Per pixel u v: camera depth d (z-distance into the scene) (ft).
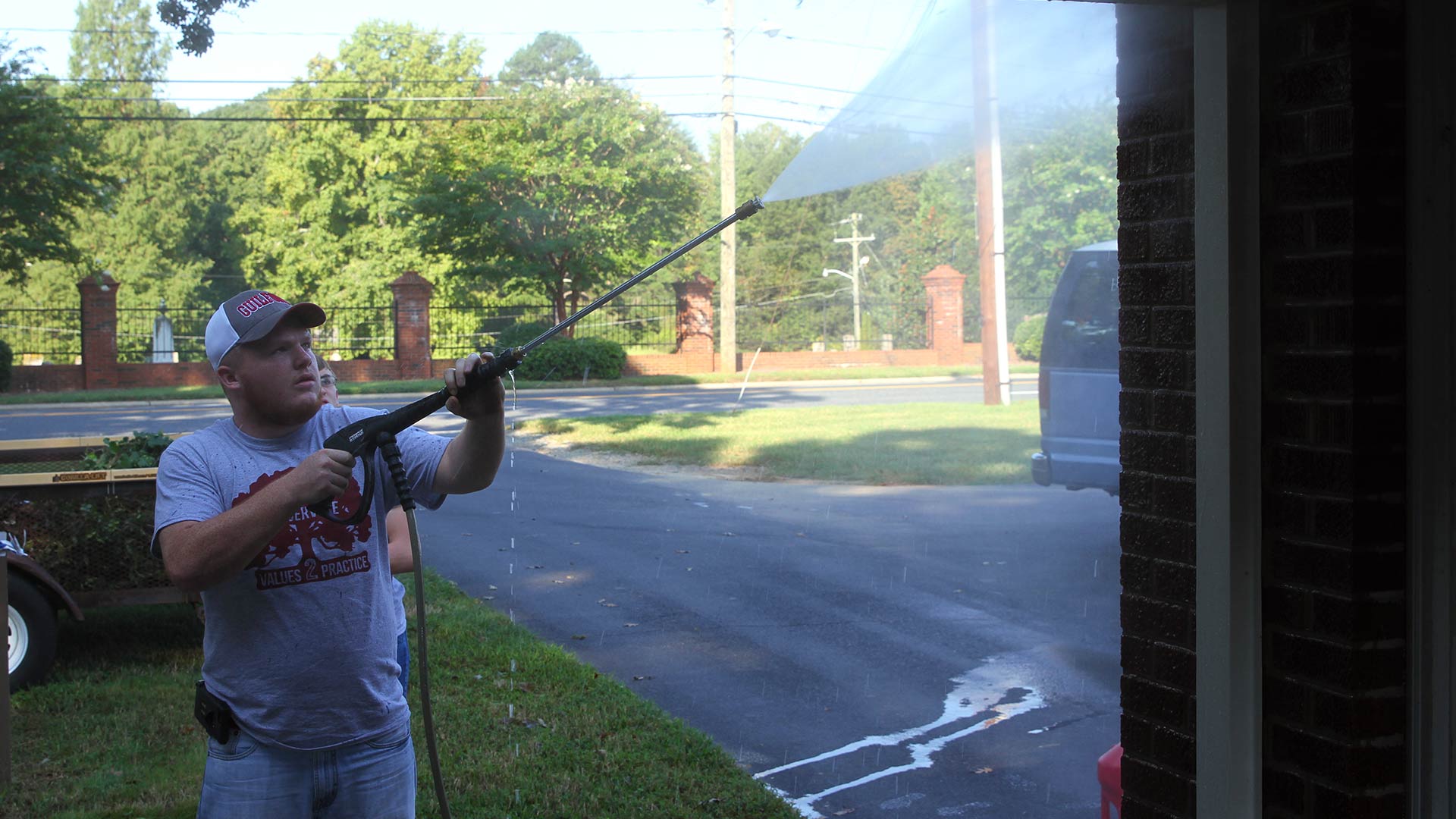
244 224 165.07
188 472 8.13
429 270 130.11
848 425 57.98
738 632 22.07
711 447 49.62
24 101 86.79
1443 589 7.85
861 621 22.75
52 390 93.20
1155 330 9.23
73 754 15.76
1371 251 7.75
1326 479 7.91
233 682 8.07
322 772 8.20
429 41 140.36
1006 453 45.88
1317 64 7.84
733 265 103.65
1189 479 8.97
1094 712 17.48
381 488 8.73
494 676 18.83
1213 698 8.52
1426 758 7.89
